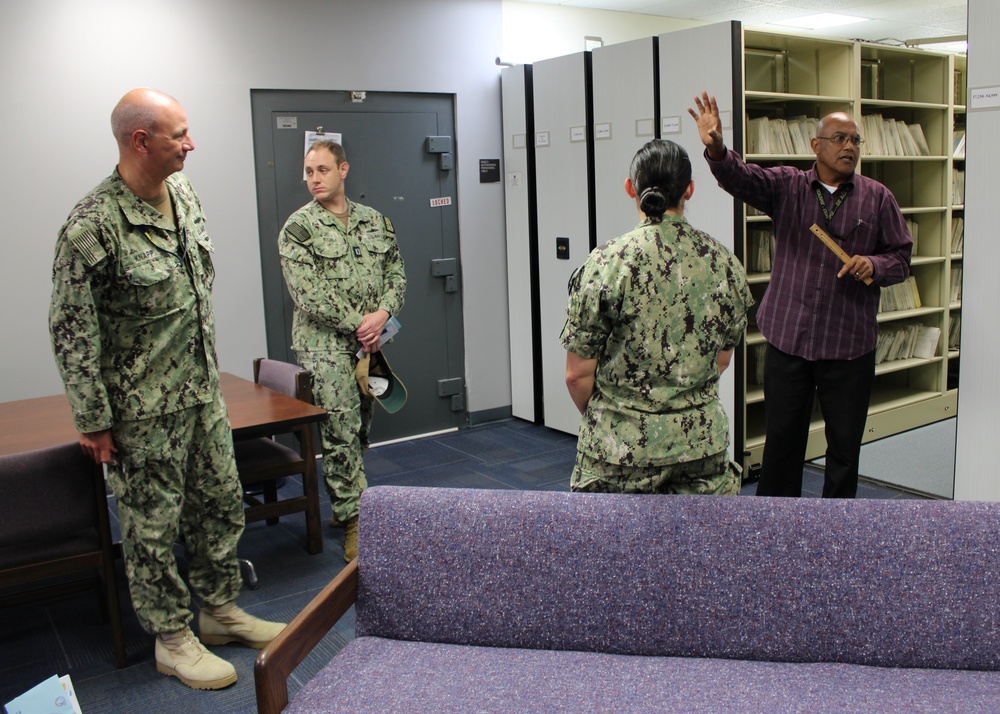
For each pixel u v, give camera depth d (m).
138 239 2.24
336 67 4.61
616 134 4.41
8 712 1.50
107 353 2.27
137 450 2.32
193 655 2.50
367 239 3.44
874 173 5.30
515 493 2.07
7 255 3.88
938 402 5.14
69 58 3.92
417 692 1.74
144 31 4.07
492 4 5.12
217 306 4.41
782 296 3.15
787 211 3.11
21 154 3.86
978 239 3.08
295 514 3.93
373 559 2.02
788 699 1.68
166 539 2.43
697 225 4.02
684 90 3.98
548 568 1.96
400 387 3.53
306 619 1.76
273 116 4.48
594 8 6.84
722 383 4.02
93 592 3.17
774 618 1.88
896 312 4.88
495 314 5.39
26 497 2.29
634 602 1.92
